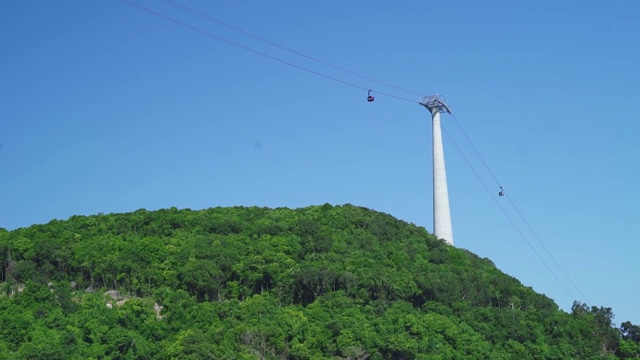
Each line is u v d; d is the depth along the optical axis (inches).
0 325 7608.3
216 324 7770.7
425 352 7751.0
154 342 7746.1
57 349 7165.4
